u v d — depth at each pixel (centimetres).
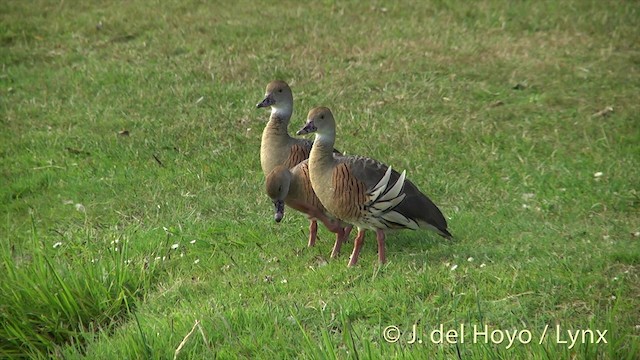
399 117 1627
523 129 1570
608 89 1709
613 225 1215
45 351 1020
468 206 1308
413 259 1120
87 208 1378
